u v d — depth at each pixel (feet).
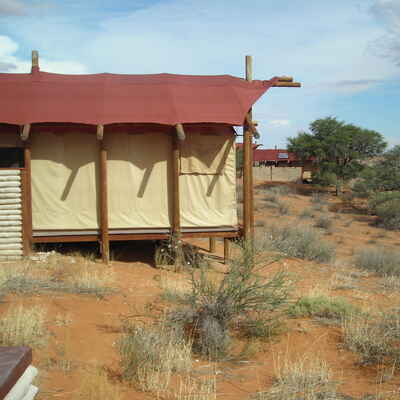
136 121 34.94
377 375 17.54
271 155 184.14
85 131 36.94
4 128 36.70
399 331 21.63
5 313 20.08
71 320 20.92
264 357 19.17
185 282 31.07
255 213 89.25
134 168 37.60
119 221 37.58
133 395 14.78
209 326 20.04
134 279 31.89
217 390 15.72
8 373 7.26
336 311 25.02
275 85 39.52
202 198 38.50
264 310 22.75
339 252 58.08
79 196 37.27
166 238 37.68
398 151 120.06
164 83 39.11
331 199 122.52
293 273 37.35
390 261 44.21
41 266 32.48
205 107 36.58
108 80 39.88
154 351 17.34
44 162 36.86
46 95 36.78
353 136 137.28
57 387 14.62
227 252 39.47
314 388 15.98
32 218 36.70
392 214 88.02
